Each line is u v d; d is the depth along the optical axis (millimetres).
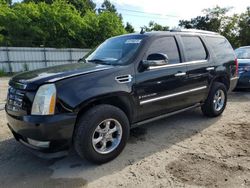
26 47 24188
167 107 4609
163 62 4082
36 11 26844
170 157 3924
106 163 3752
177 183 3207
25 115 3363
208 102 5598
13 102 3598
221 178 3303
